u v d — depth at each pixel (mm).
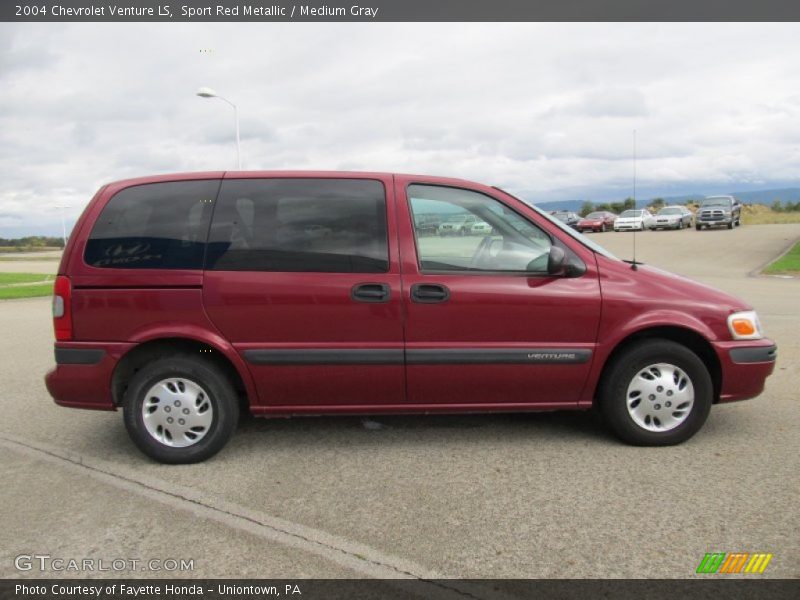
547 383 4156
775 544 2969
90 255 4066
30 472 4027
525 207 4242
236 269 4027
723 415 4914
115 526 3275
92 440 4660
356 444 4410
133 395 4047
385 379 4090
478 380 4117
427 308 4035
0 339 9289
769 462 3951
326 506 3461
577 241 4223
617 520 3229
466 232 4160
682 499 3449
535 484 3686
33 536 3184
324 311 4016
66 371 4059
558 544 3010
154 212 4117
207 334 4004
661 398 4188
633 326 4090
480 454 4176
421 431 4656
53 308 4105
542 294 4074
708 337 4145
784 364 6539
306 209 4121
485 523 3230
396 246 4086
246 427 4812
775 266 19500
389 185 4195
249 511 3422
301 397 4141
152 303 4000
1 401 5789
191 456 4078
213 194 4141
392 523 3252
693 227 40281
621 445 4293
